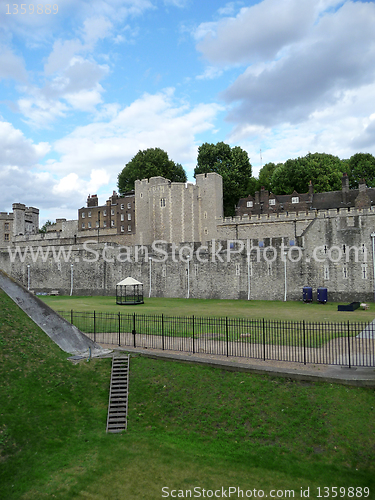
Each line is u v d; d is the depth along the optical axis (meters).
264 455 10.88
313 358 15.09
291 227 48.53
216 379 14.13
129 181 69.31
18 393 13.05
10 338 15.49
